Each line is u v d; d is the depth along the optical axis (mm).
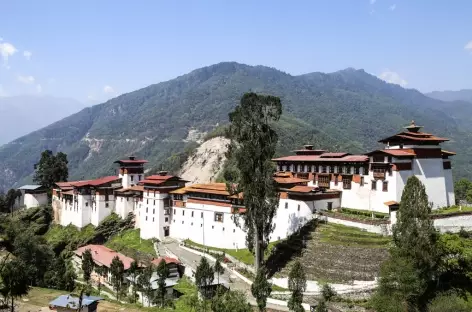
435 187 99375
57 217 169500
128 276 102125
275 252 92875
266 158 88875
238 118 89562
